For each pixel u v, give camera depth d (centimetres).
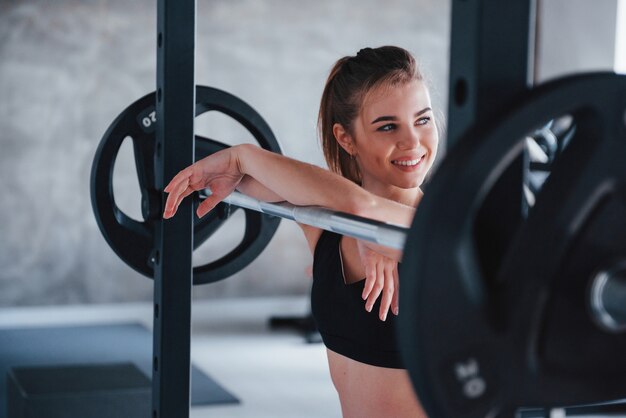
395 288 158
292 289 778
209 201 145
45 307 735
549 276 66
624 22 794
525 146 73
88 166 733
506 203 73
